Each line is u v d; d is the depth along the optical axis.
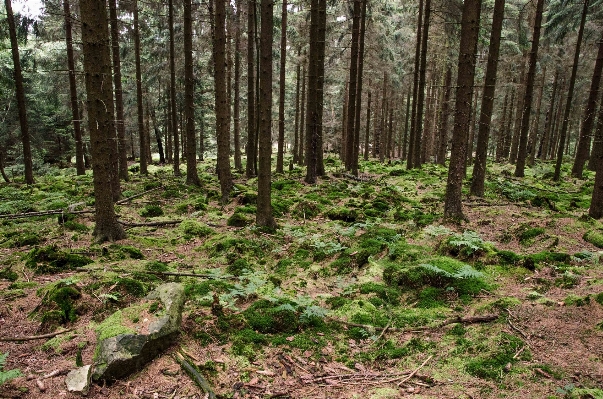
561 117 34.06
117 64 17.36
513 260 6.32
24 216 9.84
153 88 28.52
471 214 10.48
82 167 20.84
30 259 6.54
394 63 23.94
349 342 4.63
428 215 10.04
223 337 4.52
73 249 7.43
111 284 5.45
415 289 5.83
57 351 4.09
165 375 3.81
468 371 3.90
